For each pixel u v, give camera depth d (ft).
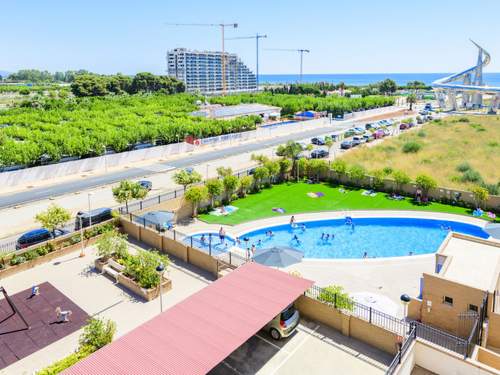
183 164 199.11
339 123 349.61
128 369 49.57
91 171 186.70
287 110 397.80
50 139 198.70
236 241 108.99
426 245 110.52
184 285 83.56
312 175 169.78
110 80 613.11
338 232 119.24
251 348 63.41
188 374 48.70
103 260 91.15
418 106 494.18
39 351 63.72
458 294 65.62
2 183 158.71
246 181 146.51
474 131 274.77
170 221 116.78
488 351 56.75
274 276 71.36
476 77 496.23
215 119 296.71
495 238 93.35
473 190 129.29
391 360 60.80
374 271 90.43
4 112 348.18
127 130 225.97
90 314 73.36
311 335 66.59
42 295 79.61
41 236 100.78
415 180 145.28
